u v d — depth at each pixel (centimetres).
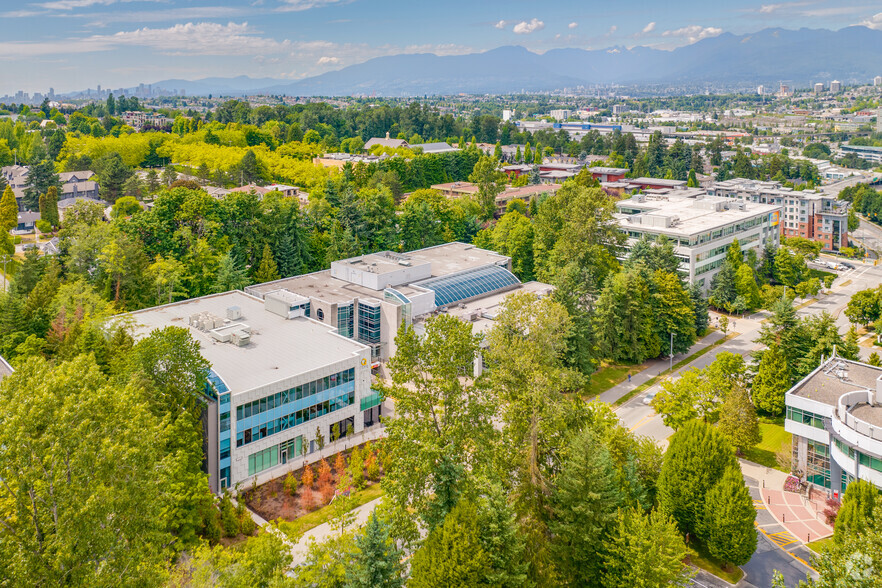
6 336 9825
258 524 7256
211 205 13400
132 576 4172
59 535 3903
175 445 6775
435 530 5088
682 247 15688
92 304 10469
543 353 7519
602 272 13488
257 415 8194
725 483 6525
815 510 7731
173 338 7444
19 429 3953
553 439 6719
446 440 6078
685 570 6419
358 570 4881
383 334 11312
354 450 8162
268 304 10744
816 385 8662
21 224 18712
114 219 13925
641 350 11819
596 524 5888
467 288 12575
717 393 9212
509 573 5062
